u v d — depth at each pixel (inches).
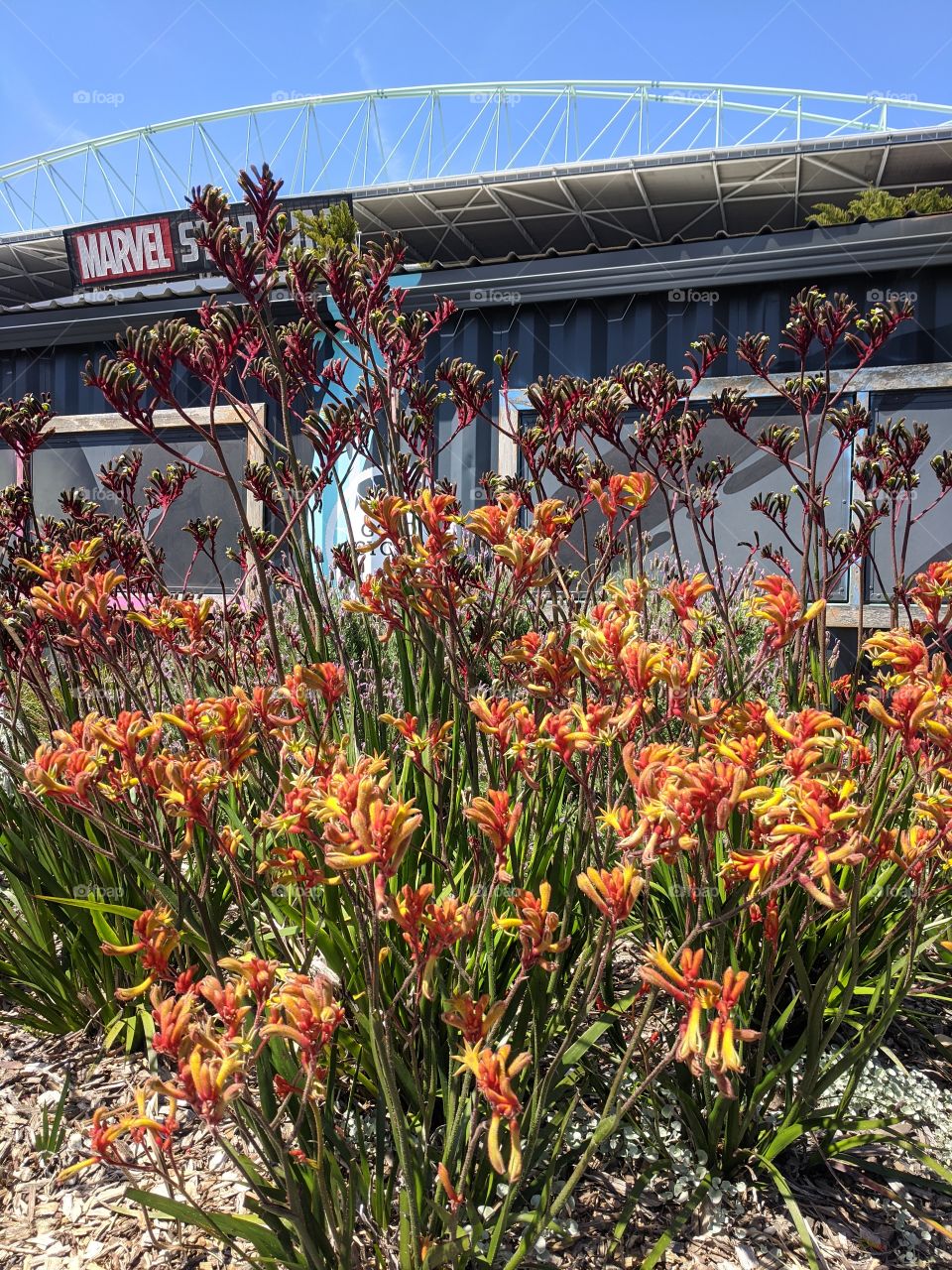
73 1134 82.1
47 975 99.7
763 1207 74.7
